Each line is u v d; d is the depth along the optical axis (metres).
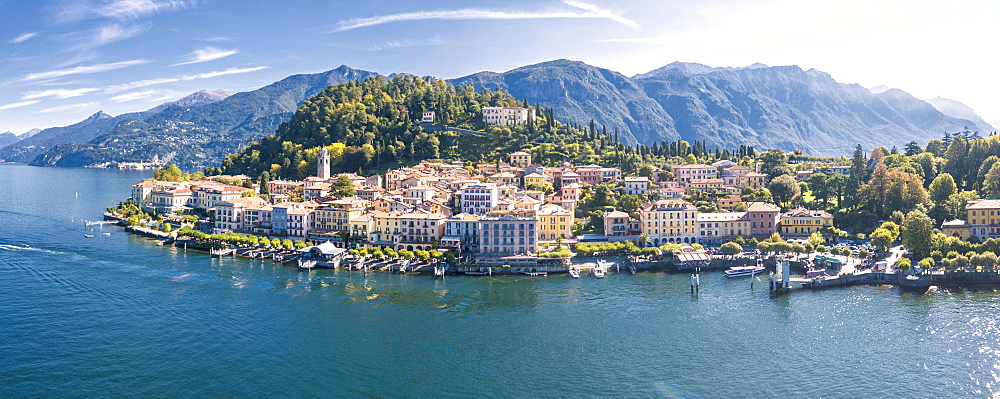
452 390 138.88
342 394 136.38
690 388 140.25
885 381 143.38
